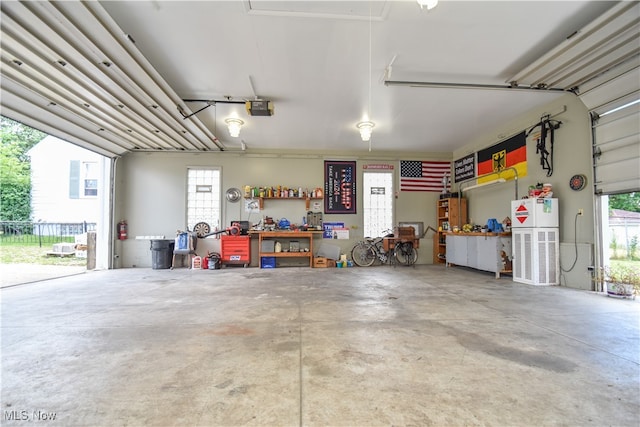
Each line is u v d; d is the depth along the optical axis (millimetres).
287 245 8375
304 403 1712
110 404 1712
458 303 4035
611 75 4199
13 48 3354
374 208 8789
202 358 2320
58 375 2057
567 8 3109
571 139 5121
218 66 4227
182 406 1690
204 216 8359
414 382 1949
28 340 2711
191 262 7805
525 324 3139
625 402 1727
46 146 12133
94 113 5309
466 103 5531
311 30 3455
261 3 3021
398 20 3287
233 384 1927
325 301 4168
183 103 5047
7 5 2748
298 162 8633
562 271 5246
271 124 6582
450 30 3465
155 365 2201
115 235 7781
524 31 3484
